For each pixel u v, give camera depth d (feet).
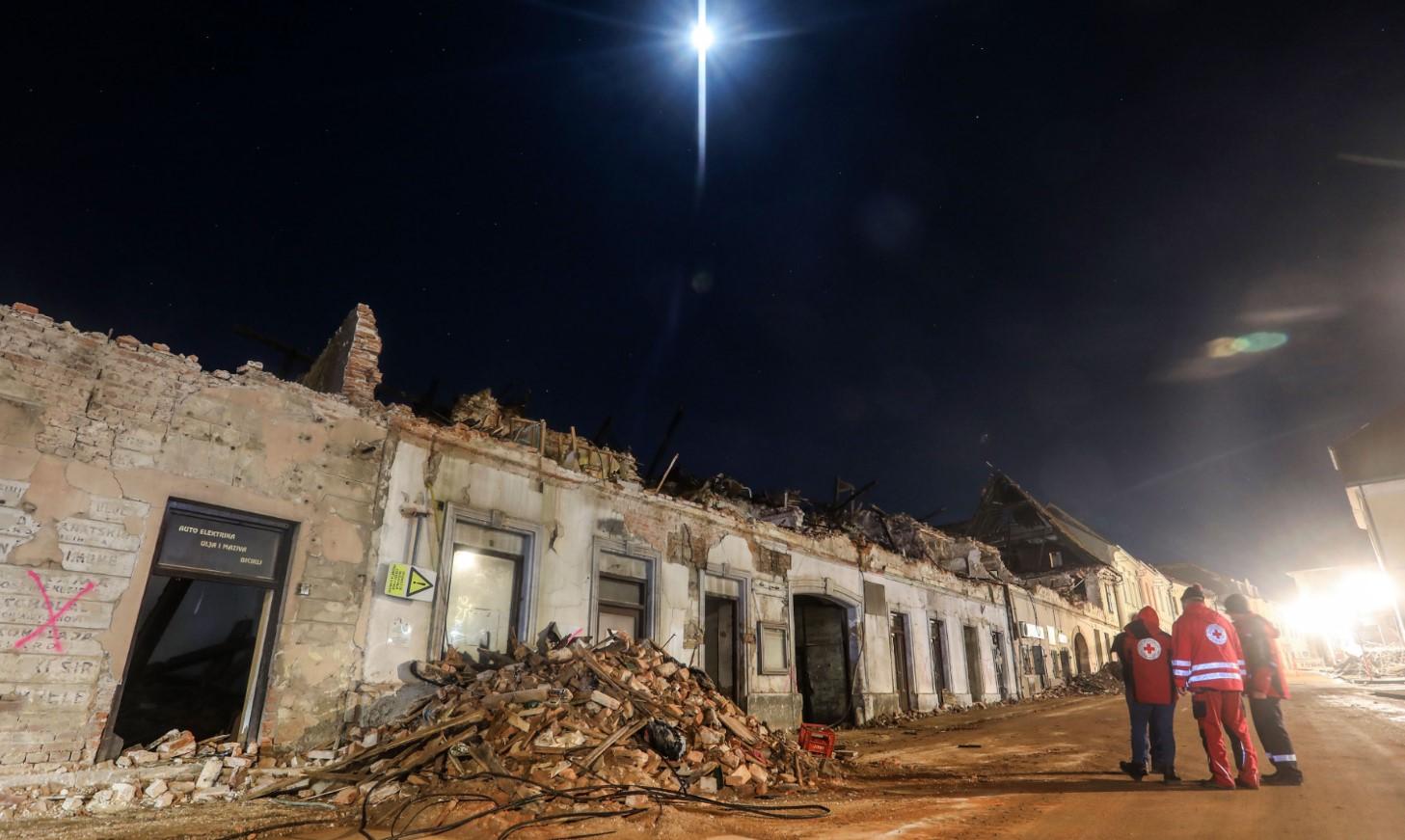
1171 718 25.05
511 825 18.25
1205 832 16.71
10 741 22.58
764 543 54.95
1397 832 16.01
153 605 27.27
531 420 45.01
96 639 24.75
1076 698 87.56
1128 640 26.58
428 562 34.35
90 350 26.43
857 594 63.57
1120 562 148.46
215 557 28.37
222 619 29.30
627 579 44.45
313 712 29.27
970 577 87.20
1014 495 145.59
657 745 26.20
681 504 48.80
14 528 23.76
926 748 41.91
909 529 90.84
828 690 62.03
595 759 23.89
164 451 27.40
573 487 42.09
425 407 47.03
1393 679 80.33
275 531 30.37
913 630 71.10
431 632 33.73
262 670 28.76
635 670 31.83
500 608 37.78
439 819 19.16
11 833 19.54
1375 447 62.28
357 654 31.07
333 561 31.17
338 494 32.01
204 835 18.92
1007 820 19.29
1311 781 22.63
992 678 85.20
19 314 25.26
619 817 19.42
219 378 29.55
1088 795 22.80
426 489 35.22
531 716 25.58
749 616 51.70
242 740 27.68
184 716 27.76
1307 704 50.70
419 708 30.50
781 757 30.63
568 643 35.12
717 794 24.86
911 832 18.19
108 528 25.59
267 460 30.12
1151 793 22.41
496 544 37.99
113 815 22.09
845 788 27.81
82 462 25.48
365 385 36.01
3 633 23.03
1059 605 112.68
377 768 24.21
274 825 19.86
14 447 24.21
